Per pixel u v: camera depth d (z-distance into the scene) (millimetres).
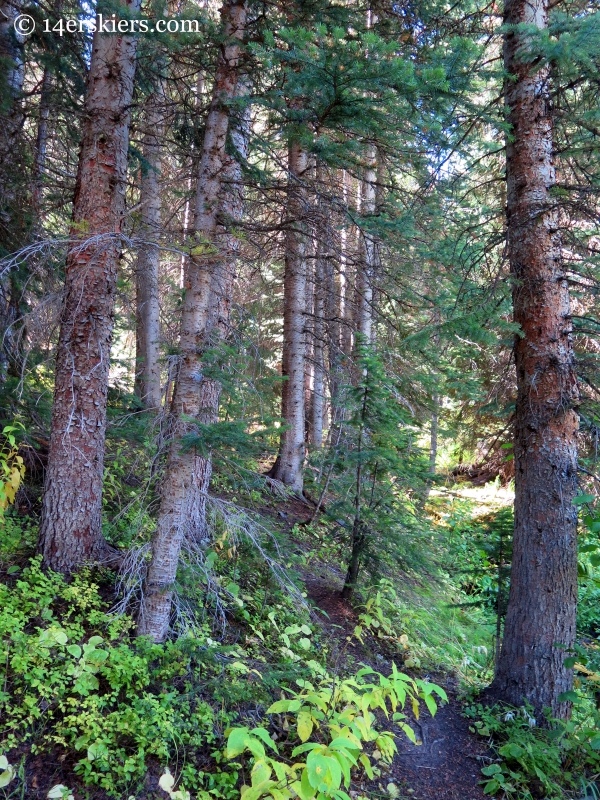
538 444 5047
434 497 11438
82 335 4664
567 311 5113
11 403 5465
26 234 5789
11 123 5668
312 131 4598
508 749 4496
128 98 4871
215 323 6051
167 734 3410
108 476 6207
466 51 3914
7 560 4516
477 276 7141
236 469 4383
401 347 7191
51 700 3420
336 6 5070
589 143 5430
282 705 3020
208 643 4250
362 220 5773
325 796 2619
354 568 6363
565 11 5719
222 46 4238
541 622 4969
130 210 4953
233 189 5262
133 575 4285
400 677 3193
